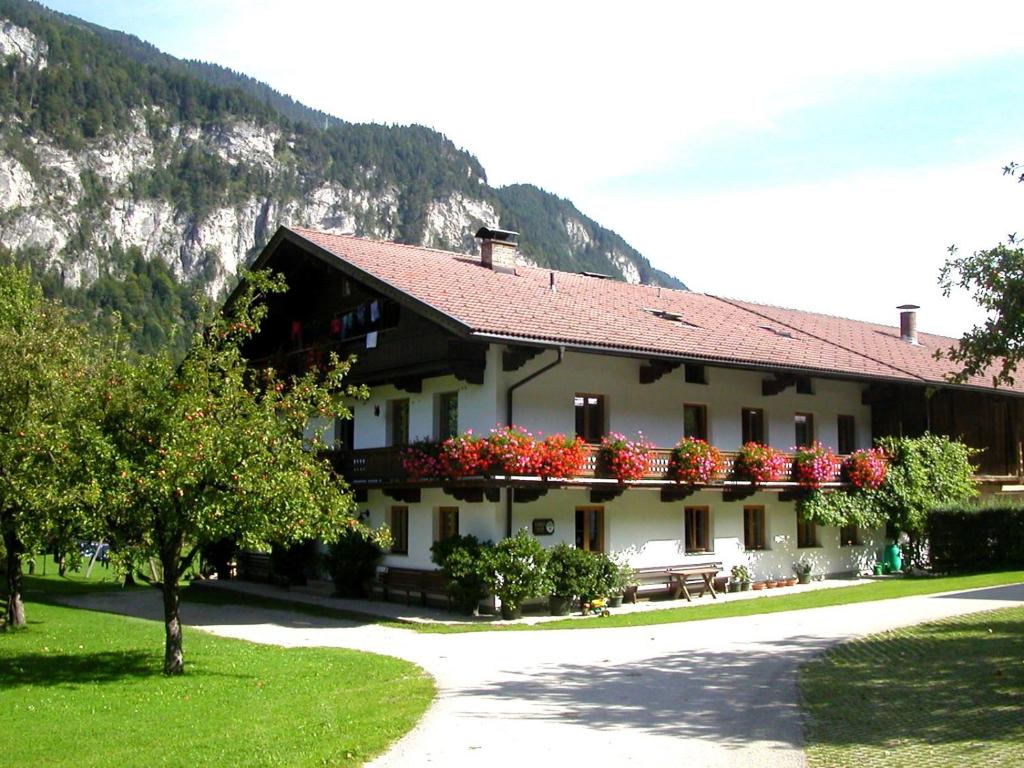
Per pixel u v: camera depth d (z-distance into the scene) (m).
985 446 34.19
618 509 24.81
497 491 22.17
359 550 25.77
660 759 9.05
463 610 22.38
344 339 26.58
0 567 28.48
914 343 37.56
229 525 14.00
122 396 13.95
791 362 26.33
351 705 11.76
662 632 18.45
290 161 174.88
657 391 25.69
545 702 11.83
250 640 18.48
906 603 21.36
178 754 9.56
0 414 17.08
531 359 23.33
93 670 14.70
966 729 9.82
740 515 27.55
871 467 28.59
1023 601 20.72
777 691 12.12
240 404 14.57
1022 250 12.62
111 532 13.77
